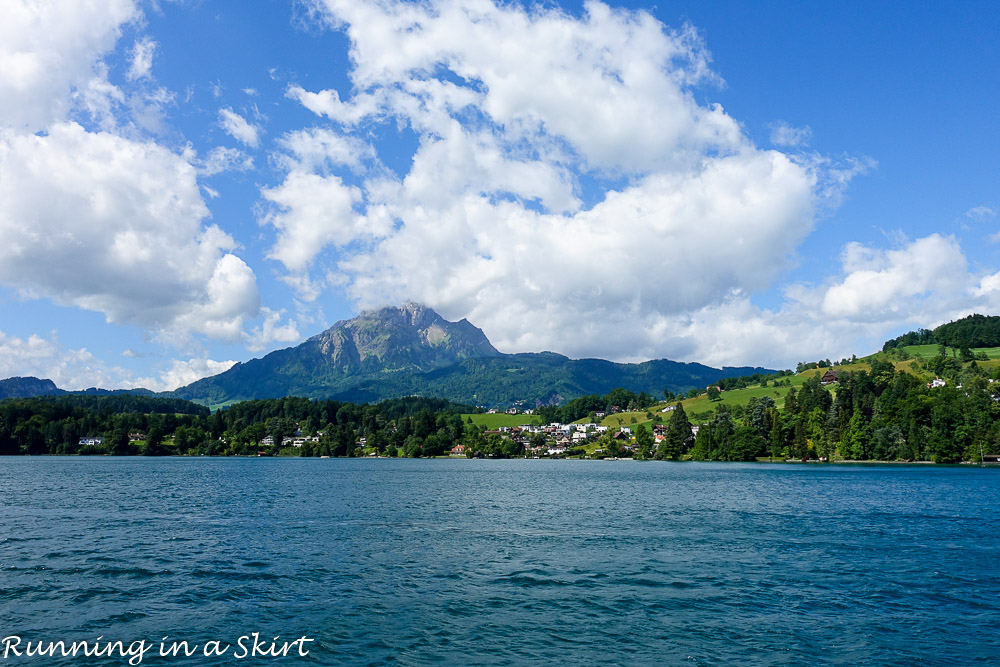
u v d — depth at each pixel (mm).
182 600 34156
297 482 129500
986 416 199375
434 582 38344
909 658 26500
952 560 45125
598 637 28875
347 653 26969
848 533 57781
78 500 86375
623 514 73000
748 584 38094
